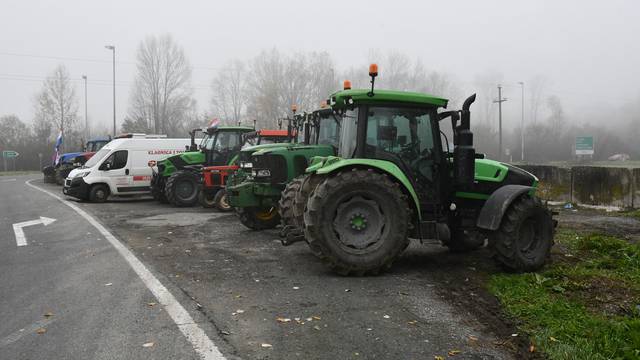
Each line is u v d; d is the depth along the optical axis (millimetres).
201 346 4148
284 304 5211
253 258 7465
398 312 4961
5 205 16438
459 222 7203
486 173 7254
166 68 51500
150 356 3988
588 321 4586
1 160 52156
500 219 6273
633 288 5652
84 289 5941
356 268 6277
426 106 6934
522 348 4164
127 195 19531
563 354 3969
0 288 6125
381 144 6809
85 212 13711
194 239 9250
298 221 7359
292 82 47969
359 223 6391
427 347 4141
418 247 8297
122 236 9633
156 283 6074
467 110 6691
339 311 4988
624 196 12359
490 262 7172
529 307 5000
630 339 4195
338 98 6852
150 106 51562
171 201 15117
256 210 10328
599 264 6680
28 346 4273
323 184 6332
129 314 4980
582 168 13133
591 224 10195
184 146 18062
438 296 5488
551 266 6711
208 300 5371
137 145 17312
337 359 3914
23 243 9273
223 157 15195
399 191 6430
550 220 6711
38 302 5500
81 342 4320
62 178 25688
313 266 6914
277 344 4191
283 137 14523
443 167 6977
